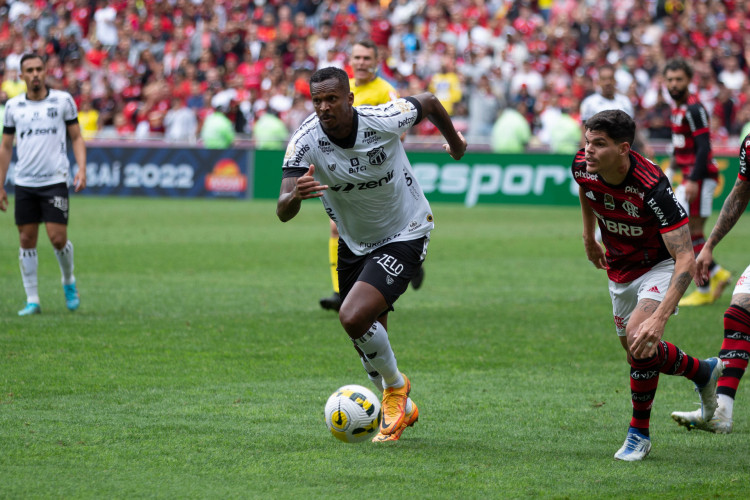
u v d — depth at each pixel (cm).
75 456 1417
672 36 8081
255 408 1739
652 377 1461
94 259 3994
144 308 2850
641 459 1468
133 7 9025
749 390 1972
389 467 1402
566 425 1670
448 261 4106
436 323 2714
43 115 2700
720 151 6462
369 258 1622
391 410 1577
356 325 1531
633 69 7512
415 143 7062
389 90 2616
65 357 2139
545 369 2141
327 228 5466
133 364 2089
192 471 1360
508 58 8062
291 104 7638
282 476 1348
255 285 3372
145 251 4291
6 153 2716
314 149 1539
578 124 6919
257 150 7138
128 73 8269
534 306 3020
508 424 1675
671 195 1444
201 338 2411
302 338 2444
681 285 1419
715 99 7350
